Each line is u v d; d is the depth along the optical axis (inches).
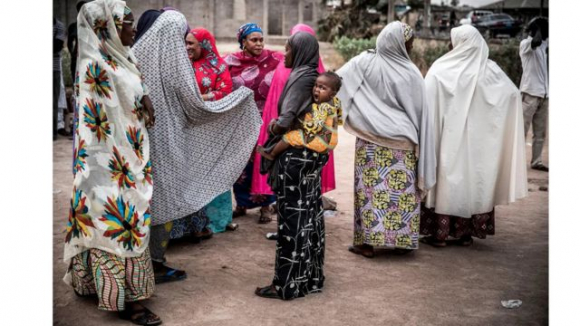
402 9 1174.3
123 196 131.1
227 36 1058.7
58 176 275.0
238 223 219.9
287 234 147.2
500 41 811.4
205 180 171.5
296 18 1151.6
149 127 142.8
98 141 128.3
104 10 128.7
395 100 175.9
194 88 159.0
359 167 181.2
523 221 230.2
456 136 186.4
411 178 178.5
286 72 201.3
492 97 188.9
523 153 194.4
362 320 139.9
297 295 151.1
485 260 185.2
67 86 543.2
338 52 907.4
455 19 1194.0
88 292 140.1
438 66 192.4
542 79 305.9
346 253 189.3
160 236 160.2
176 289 156.3
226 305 146.7
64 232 198.7
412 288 160.7
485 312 145.9
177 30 154.8
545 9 1088.2
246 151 178.2
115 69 130.6
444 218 193.8
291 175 144.3
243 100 176.1
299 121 143.6
